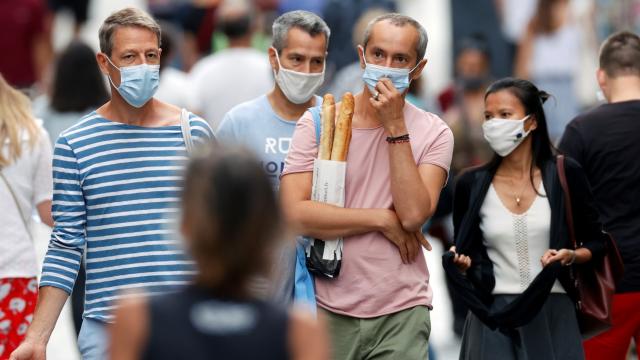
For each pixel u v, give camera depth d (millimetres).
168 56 21125
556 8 27594
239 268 8164
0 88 14367
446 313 23594
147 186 12773
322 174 12977
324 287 13117
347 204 13109
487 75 26031
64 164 12797
